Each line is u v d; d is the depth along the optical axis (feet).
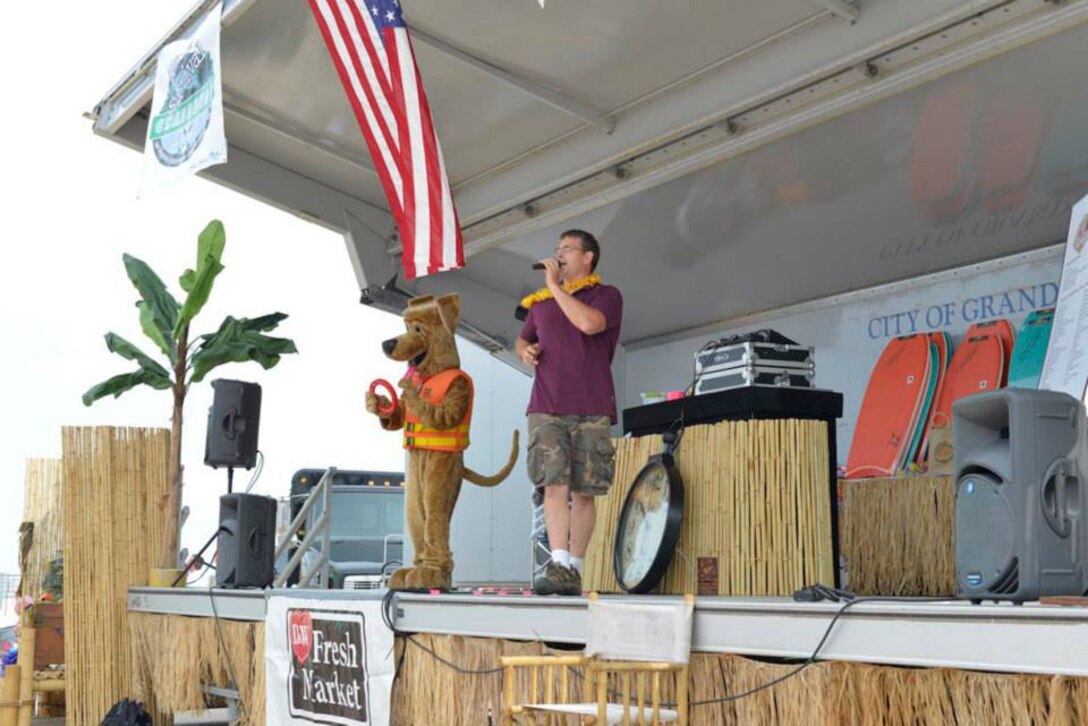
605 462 15.90
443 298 17.62
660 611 12.09
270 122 28.27
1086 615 8.74
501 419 36.24
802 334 28.94
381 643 16.28
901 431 24.85
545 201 29.09
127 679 24.48
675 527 16.99
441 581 16.99
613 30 22.93
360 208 31.73
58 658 25.80
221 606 21.11
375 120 20.13
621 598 12.89
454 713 14.99
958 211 23.95
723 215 27.20
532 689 12.93
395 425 18.29
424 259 19.52
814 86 22.20
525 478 35.01
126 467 25.36
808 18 21.58
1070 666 8.83
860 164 23.84
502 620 14.39
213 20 22.43
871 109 22.34
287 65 25.84
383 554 38.06
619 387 34.24
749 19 21.88
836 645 10.62
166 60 23.54
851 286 27.58
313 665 17.89
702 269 29.50
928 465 23.95
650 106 25.36
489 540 36.04
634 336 33.76
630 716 11.81
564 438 15.69
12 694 23.70
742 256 28.35
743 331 30.63
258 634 19.70
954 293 25.44
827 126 23.17
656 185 26.48
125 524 25.14
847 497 21.70
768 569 16.17
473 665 14.79
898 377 25.45
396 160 19.90
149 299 28.50
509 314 33.99
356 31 20.16
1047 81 20.12
